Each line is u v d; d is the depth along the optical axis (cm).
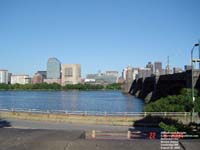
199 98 4916
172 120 4844
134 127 4744
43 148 1209
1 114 6209
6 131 1583
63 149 1193
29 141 1306
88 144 1246
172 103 5938
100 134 3069
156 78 13662
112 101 14988
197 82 8725
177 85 10931
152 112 5562
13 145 1248
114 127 4759
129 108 10781
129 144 1254
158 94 13200
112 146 1221
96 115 5438
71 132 1570
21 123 5075
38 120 5684
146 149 1189
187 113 4988
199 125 2711
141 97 17638
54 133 1524
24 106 11781
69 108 10762
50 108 10788
